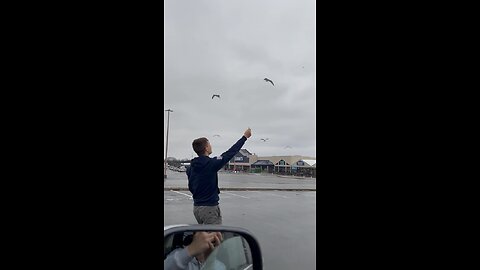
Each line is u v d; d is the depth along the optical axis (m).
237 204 14.59
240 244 1.78
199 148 3.62
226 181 37.16
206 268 1.55
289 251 6.09
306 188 27.39
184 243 1.57
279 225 9.12
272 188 26.02
